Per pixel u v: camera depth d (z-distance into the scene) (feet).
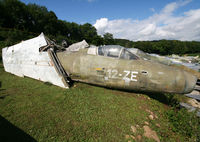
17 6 103.76
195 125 9.77
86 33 213.25
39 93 13.34
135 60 13.46
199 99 16.76
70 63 16.29
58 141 7.20
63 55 17.70
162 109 12.76
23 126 8.18
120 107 11.48
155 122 10.25
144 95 14.71
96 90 14.87
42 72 17.04
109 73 13.66
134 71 12.64
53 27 133.80
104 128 8.59
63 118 9.27
